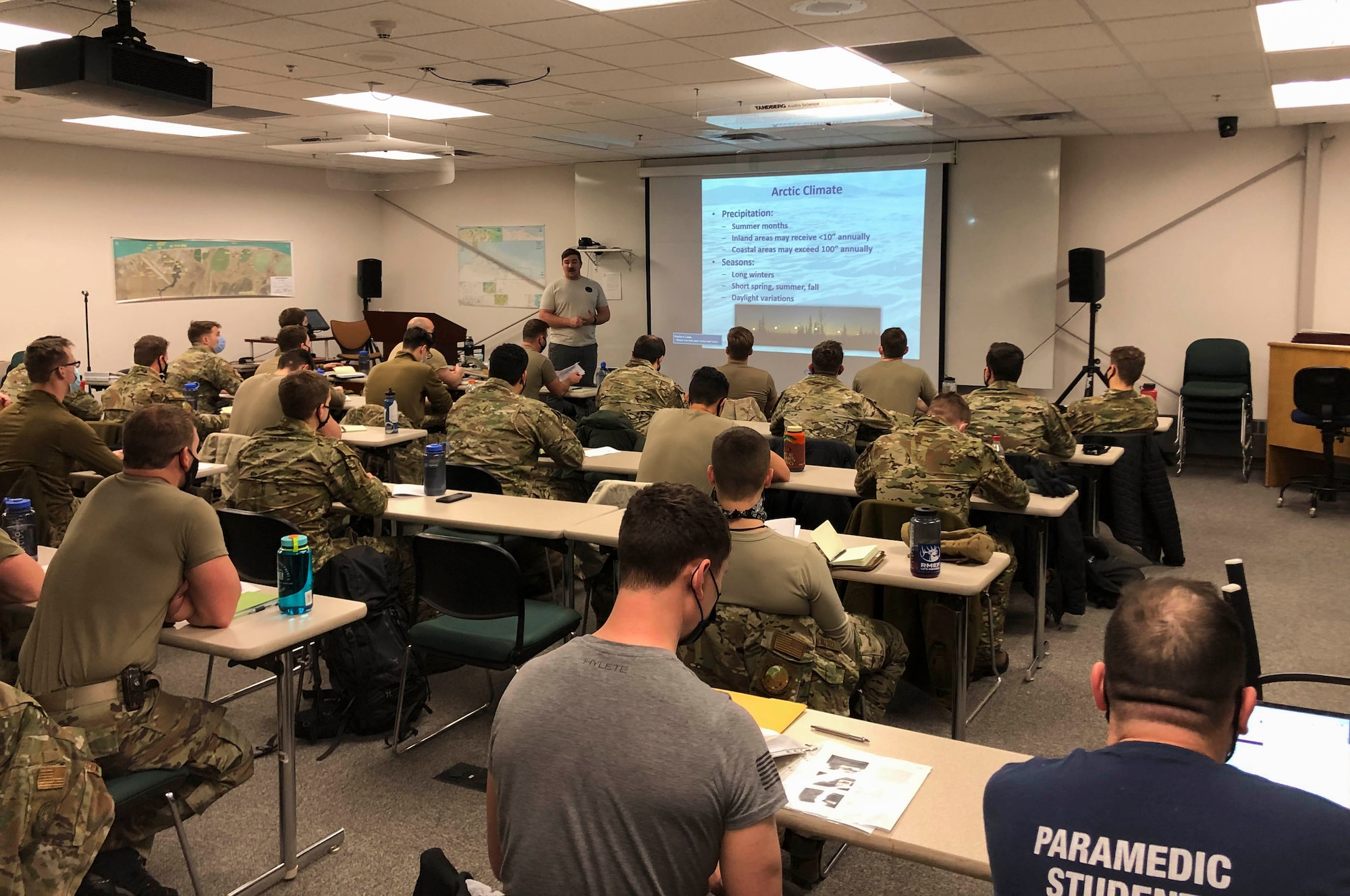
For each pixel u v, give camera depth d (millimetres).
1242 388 8094
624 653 1327
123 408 6172
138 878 2379
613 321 11164
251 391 5262
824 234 9789
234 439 4848
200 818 2928
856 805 1685
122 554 2361
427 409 6906
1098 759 1109
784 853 2684
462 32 4957
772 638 2535
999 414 4758
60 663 2275
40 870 1867
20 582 2586
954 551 3094
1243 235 8281
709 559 1406
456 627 3270
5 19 4676
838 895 2545
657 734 1245
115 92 4117
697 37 5059
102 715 2258
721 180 10234
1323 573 5312
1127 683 1132
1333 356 6984
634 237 10859
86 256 9555
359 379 8180
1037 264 8820
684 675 1310
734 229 10242
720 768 1238
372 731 3453
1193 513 6738
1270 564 5492
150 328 10180
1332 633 4418
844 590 3453
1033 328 8922
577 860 1240
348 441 5426
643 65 5801
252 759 2529
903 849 1579
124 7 4199
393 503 3977
